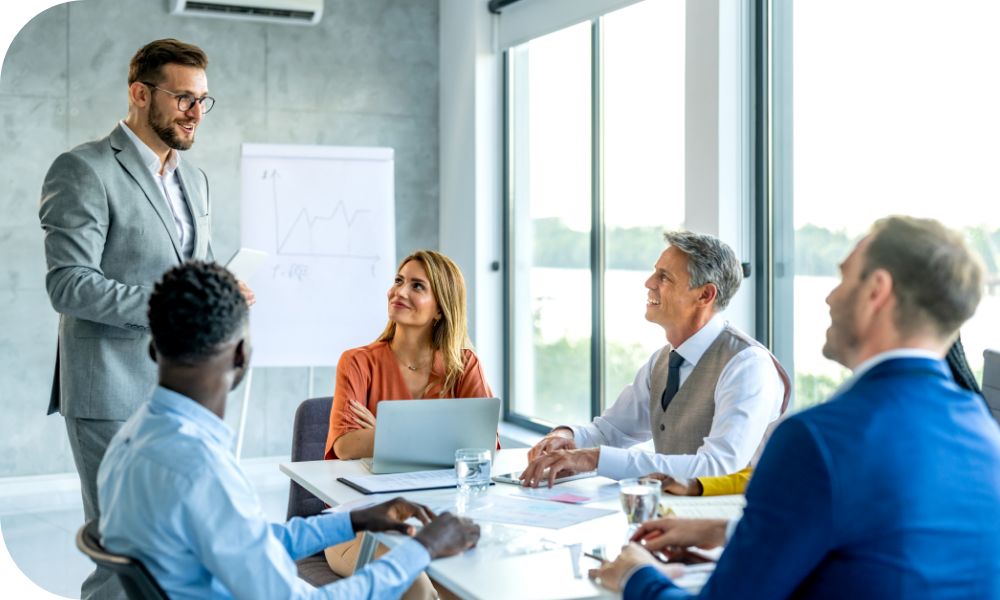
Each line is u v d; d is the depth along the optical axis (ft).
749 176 12.86
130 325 10.35
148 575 5.10
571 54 17.25
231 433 5.54
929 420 4.51
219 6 18.86
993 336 9.53
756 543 4.43
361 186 17.57
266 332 17.12
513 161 19.31
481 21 19.25
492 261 19.62
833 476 4.31
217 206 19.63
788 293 12.42
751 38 12.78
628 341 15.92
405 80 20.89
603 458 8.00
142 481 5.16
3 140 18.13
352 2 20.45
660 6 14.87
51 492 18.37
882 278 4.61
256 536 5.23
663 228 14.93
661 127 14.90
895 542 4.37
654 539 5.91
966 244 4.66
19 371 18.38
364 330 17.52
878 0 10.84
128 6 18.80
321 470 8.73
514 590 5.32
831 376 11.71
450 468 8.68
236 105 19.69
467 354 10.32
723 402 8.52
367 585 5.56
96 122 18.67
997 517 4.60
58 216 10.18
